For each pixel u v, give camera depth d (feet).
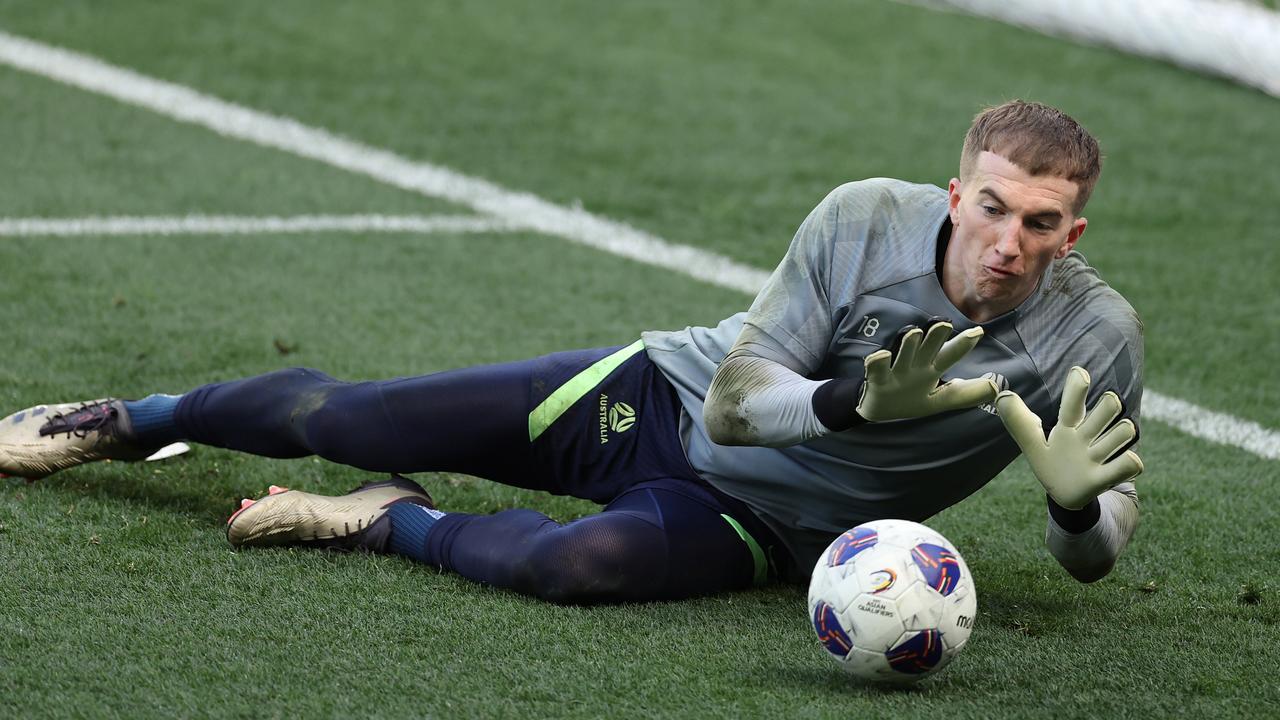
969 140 33.94
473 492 47.73
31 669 32.63
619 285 75.10
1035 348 35.40
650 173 95.50
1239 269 81.35
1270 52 118.93
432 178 92.12
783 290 36.24
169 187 86.17
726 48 126.11
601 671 33.73
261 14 125.70
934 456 36.88
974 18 139.74
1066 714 32.55
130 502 43.98
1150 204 93.04
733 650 35.40
